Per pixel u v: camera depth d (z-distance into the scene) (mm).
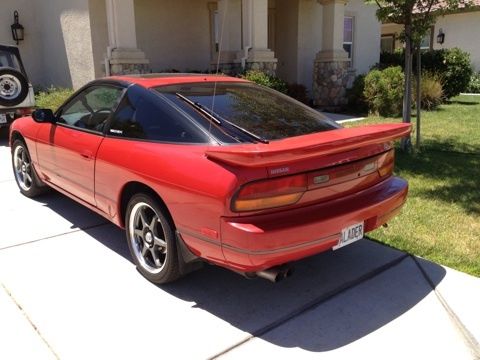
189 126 3277
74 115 4453
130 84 3875
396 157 7418
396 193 3504
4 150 8352
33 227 4684
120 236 4465
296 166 2859
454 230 4547
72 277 3686
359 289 3541
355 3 15867
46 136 4703
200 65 14023
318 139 3137
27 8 13758
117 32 10125
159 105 3510
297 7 14641
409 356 2797
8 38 13680
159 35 13039
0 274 3725
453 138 8961
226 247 2863
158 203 3354
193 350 2846
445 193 5645
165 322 3123
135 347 2867
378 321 3143
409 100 7621
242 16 11609
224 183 2787
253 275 3010
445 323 3111
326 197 3076
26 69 13953
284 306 3324
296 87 13672
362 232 3297
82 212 5105
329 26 13281
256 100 3840
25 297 3393
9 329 3027
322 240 2988
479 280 3641
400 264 3918
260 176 2760
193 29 13656
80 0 11641
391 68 12758
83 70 12164
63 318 3150
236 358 2775
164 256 3508
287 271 2955
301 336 2982
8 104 8531
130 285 3578
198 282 3645
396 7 7008
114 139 3748
